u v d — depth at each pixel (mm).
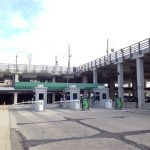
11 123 17797
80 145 9672
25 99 61406
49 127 15375
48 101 60906
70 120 19484
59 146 9594
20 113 27953
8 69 54844
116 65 46062
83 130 13742
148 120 18781
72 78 64375
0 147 9211
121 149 8859
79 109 34562
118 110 31281
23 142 10586
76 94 41844
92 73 58219
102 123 16969
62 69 60406
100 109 33812
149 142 10094
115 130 13547
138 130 13461
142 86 35500
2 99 59750
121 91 41125
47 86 43500
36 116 23672
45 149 9133
